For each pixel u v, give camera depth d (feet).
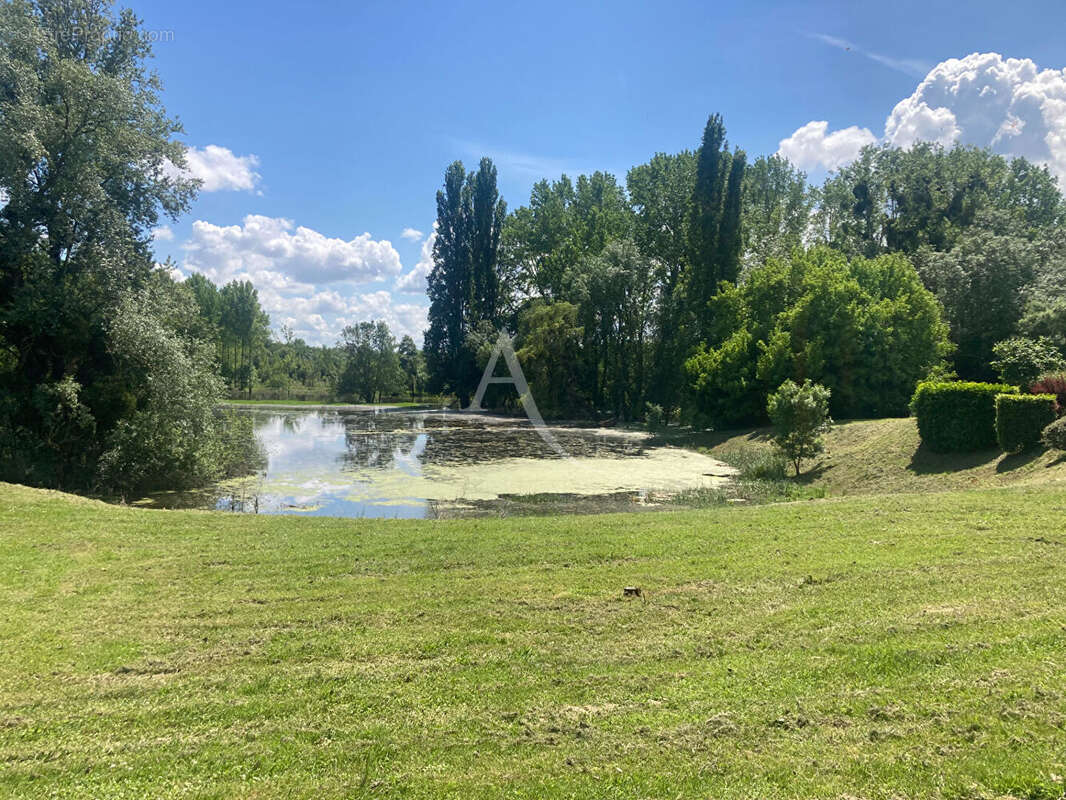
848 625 14.71
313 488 51.55
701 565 20.86
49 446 48.80
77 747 10.85
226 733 11.28
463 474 59.21
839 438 62.54
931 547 20.90
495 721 11.41
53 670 13.92
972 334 96.73
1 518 29.27
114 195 57.57
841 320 80.18
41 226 52.90
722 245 121.49
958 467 42.63
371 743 10.80
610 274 133.28
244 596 18.93
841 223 165.17
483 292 172.04
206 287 220.64
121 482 48.65
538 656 14.17
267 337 250.16
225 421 65.62
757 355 90.84
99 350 52.65
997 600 15.40
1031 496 27.94
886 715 10.61
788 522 27.14
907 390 79.36
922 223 138.51
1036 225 151.84
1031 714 10.02
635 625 15.80
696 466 64.90
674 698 11.90
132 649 15.05
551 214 167.02
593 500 45.75
